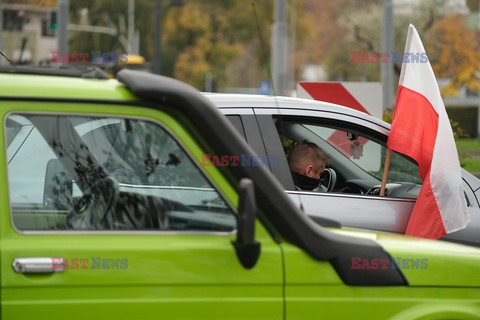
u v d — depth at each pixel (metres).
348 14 131.75
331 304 8.59
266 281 8.42
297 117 13.84
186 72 149.00
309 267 8.55
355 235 9.27
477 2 108.06
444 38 109.50
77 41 134.88
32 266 7.96
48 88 8.40
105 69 9.46
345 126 14.15
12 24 140.75
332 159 14.78
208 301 8.28
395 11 109.38
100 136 8.51
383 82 45.50
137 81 8.41
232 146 8.46
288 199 8.53
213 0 152.62
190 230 8.48
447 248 9.13
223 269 8.32
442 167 13.84
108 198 8.55
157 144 8.55
